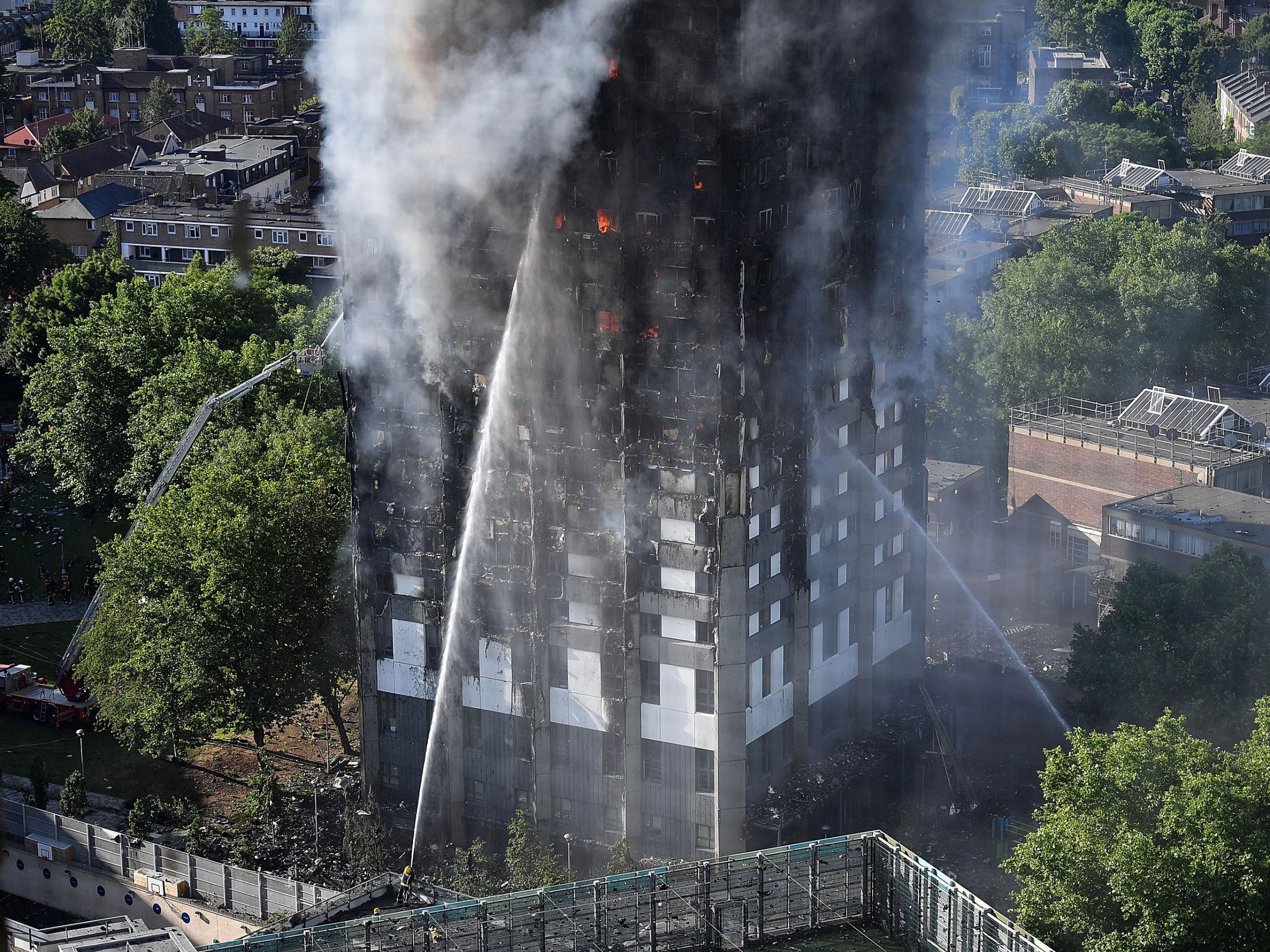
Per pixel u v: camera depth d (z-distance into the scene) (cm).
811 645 14025
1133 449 18988
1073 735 11625
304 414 17975
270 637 14562
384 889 12469
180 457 17875
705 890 11244
